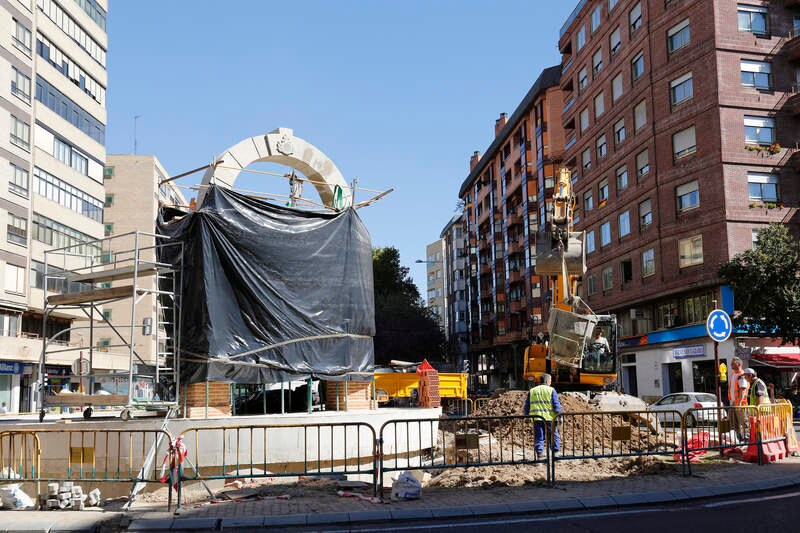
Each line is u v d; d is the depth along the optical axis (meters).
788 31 36.56
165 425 12.20
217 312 13.70
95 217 46.75
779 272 30.91
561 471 11.96
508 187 73.44
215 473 12.29
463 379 28.92
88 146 46.09
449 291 106.81
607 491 9.81
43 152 40.44
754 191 35.03
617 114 44.56
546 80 60.50
